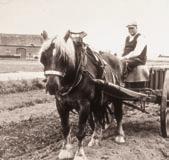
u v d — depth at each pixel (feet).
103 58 25.68
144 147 24.71
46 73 18.66
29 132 31.24
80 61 20.71
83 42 22.31
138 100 26.16
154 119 33.50
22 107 46.70
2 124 35.42
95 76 22.39
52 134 30.19
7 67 112.47
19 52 199.52
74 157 21.50
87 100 21.11
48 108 45.16
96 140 24.95
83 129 21.03
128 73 27.14
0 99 52.75
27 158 24.08
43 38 19.86
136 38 27.58
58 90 19.24
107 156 22.50
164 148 24.79
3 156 25.07
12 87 63.05
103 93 23.66
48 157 23.15
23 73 90.68
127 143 25.38
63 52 19.03
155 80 27.78
